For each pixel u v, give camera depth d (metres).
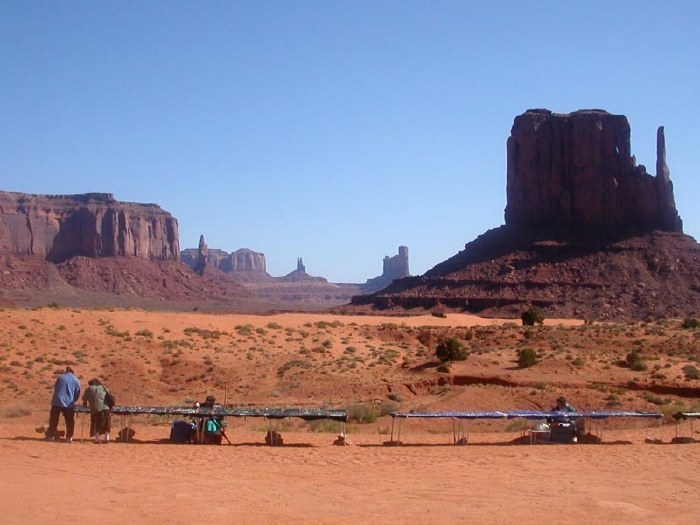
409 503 16.25
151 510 15.27
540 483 18.48
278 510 15.52
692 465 21.27
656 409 46.34
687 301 148.62
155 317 76.44
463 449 24.16
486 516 15.29
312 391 55.72
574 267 162.75
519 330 84.62
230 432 28.80
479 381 56.47
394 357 69.56
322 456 22.22
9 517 14.51
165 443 24.95
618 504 16.28
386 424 36.53
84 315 72.31
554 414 26.30
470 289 164.00
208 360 63.34
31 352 60.66
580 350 69.75
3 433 26.55
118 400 52.34
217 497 16.47
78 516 14.73
